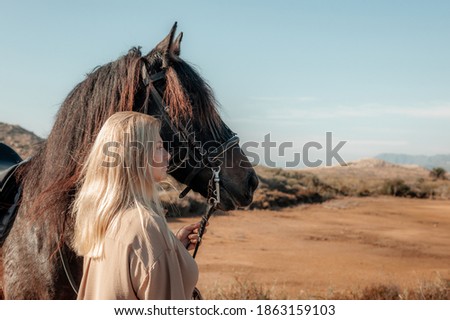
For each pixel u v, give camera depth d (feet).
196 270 7.69
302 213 88.28
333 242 58.54
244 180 11.46
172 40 11.30
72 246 9.84
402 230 73.77
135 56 11.07
